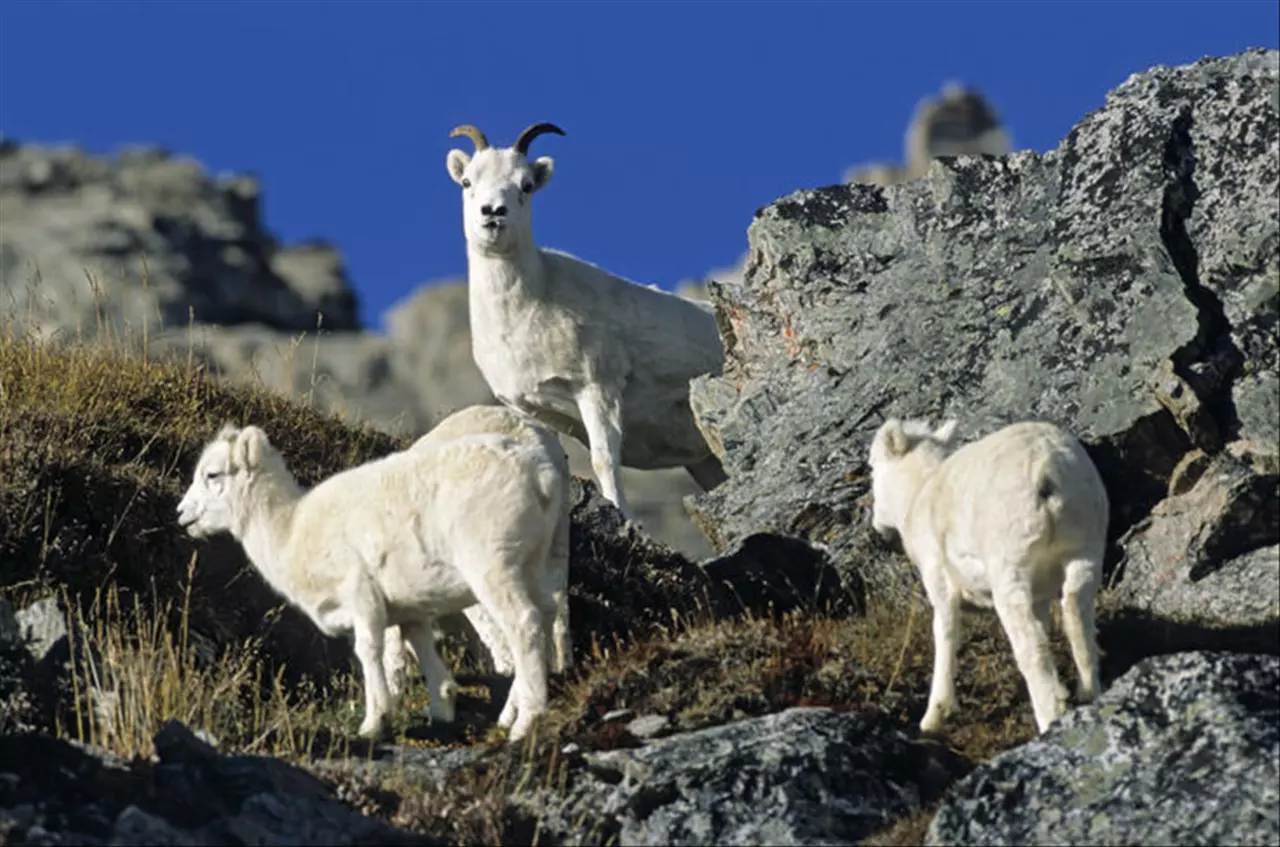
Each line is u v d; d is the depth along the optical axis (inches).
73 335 2459.4
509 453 1576.0
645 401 2411.4
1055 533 1428.4
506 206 2333.9
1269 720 1338.6
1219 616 1774.1
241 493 1672.0
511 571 1553.9
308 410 2381.9
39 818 1318.9
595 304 2391.7
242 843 1328.7
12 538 1846.7
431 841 1369.3
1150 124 2070.6
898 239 2212.1
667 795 1443.2
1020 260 2094.0
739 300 2282.2
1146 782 1330.0
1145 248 1982.0
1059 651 1631.4
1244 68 2073.1
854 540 1969.7
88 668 1673.2
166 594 1882.4
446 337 7175.2
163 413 2253.9
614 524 2038.6
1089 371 1963.6
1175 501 1867.6
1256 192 1985.7
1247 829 1269.7
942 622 1525.6
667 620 1927.9
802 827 1407.5
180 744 1418.6
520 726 1557.6
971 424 1999.3
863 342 2149.4
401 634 1696.6
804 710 1525.6
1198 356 1910.7
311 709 1736.0
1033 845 1325.0
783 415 2175.2
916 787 1473.9
